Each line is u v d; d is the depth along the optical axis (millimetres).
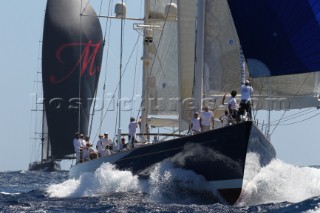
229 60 84812
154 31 106875
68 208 76938
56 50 179750
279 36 71938
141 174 83875
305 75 90375
